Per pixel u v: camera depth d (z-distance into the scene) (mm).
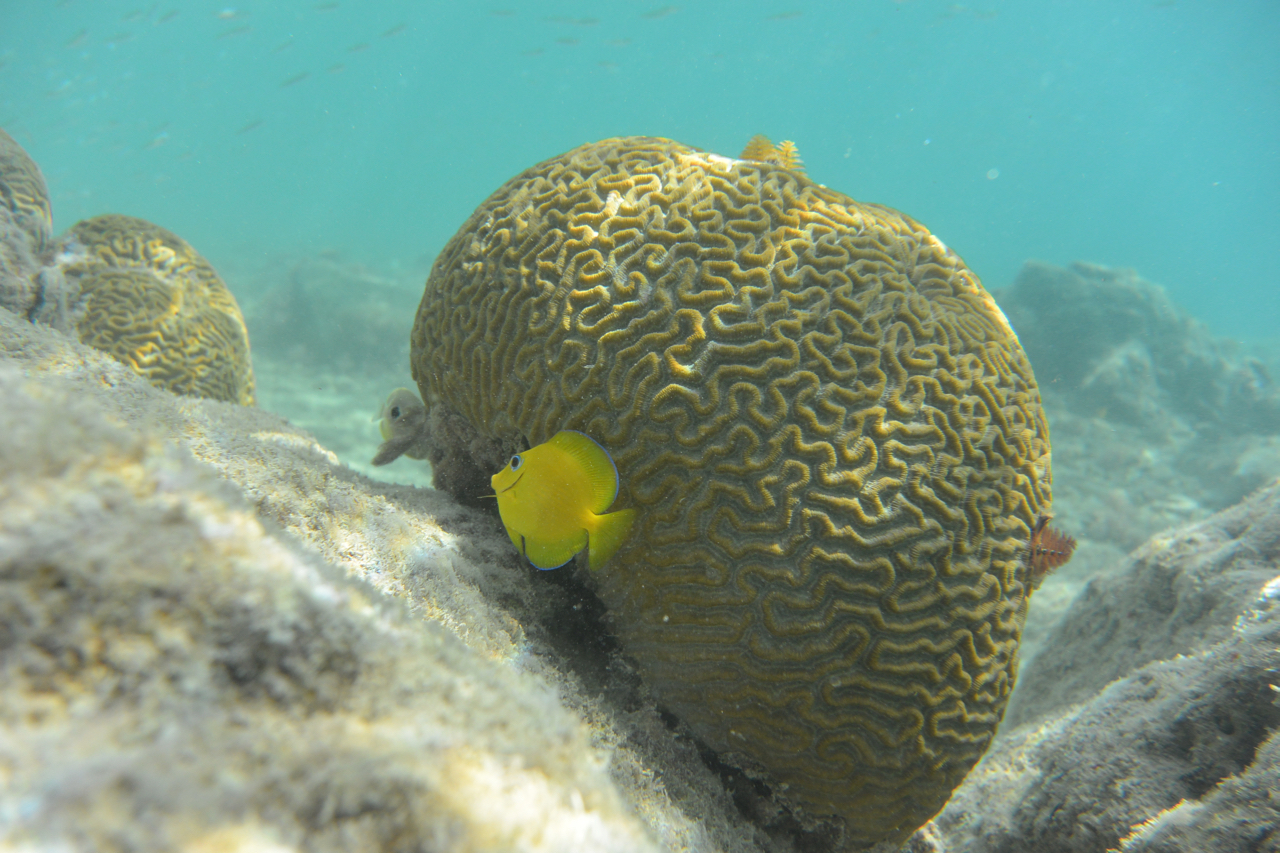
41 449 918
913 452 2459
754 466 2430
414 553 2326
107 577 855
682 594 2453
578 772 1233
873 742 2342
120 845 675
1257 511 4109
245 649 922
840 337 2613
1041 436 2771
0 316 2289
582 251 2748
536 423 2674
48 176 58094
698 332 2562
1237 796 2115
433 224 74875
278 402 13453
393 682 1065
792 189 3029
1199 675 2637
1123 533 11273
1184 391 15352
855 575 2336
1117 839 2412
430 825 860
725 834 2262
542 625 2586
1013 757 3736
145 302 4871
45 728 738
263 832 766
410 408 3531
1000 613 2457
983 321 2891
